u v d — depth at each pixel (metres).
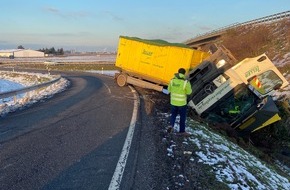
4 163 6.88
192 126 11.85
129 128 10.60
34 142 8.60
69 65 83.25
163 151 8.20
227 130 14.56
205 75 14.98
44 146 8.23
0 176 6.15
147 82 24.12
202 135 10.72
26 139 8.90
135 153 7.85
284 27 47.50
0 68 75.81
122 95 19.91
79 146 8.30
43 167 6.69
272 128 16.02
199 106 15.14
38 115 12.70
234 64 15.06
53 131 9.90
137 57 24.39
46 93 21.53
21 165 6.78
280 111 16.73
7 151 7.75
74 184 5.85
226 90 14.62
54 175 6.27
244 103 14.68
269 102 14.41
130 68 24.98
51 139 8.95
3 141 8.66
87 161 7.14
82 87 26.00
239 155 10.08
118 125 11.02
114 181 6.04
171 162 7.39
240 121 14.80
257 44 49.03
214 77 14.88
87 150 7.97
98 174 6.37
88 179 6.10
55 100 17.45
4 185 5.72
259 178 8.55
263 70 14.57
